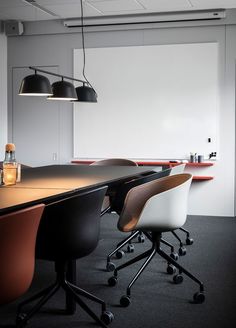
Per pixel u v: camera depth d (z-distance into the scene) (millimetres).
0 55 7613
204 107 6969
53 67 7570
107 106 7332
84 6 6574
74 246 2592
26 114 7754
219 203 7008
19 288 2043
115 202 4230
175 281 3766
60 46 7523
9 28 7477
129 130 7266
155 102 7145
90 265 4340
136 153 7258
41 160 7730
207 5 6527
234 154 6914
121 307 3266
